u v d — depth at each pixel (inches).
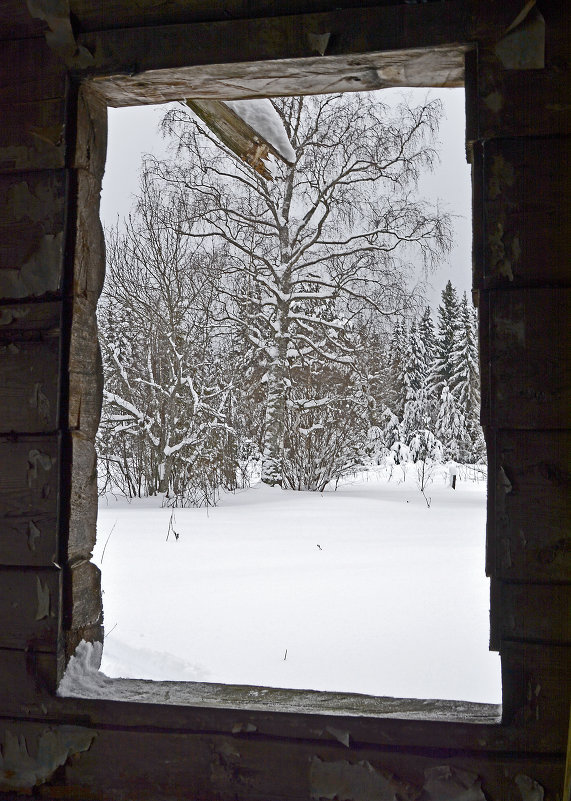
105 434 405.7
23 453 66.9
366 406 495.5
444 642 128.3
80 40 68.1
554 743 57.1
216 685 70.4
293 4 64.4
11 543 66.4
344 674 113.8
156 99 73.6
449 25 61.5
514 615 58.2
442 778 58.3
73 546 67.4
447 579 174.2
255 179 532.1
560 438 58.3
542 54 60.2
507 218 60.1
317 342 527.5
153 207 463.2
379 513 309.0
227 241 532.4
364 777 59.2
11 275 68.1
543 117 59.9
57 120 68.2
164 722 62.7
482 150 61.8
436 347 1259.2
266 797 60.5
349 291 534.3
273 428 504.7
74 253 68.0
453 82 69.4
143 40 66.7
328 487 485.7
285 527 266.8
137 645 128.3
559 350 58.8
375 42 62.6
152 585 173.2
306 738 60.4
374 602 154.6
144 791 62.5
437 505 348.5
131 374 418.0
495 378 59.5
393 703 64.9
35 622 65.6
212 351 466.6
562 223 59.4
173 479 400.5
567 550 57.6
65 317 67.7
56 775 64.2
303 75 67.8
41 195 68.2
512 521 58.5
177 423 405.4
